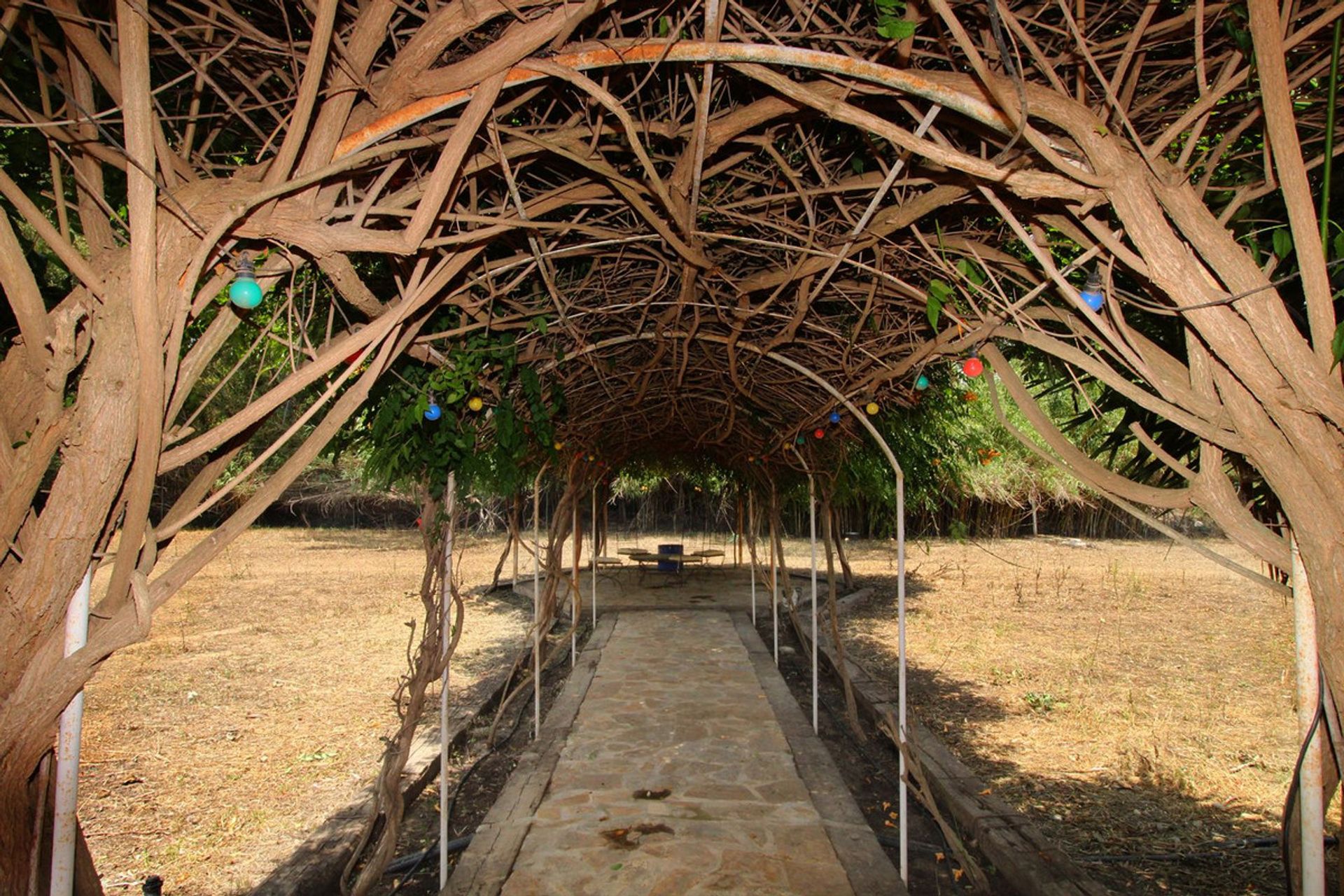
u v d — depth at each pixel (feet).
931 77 5.05
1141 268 5.29
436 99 4.96
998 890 10.61
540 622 18.81
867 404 11.26
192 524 63.57
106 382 4.43
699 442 20.66
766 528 35.22
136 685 21.74
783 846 11.11
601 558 43.75
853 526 62.90
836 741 17.01
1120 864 11.03
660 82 6.16
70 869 5.02
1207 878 10.59
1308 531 5.08
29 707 4.67
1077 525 65.82
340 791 14.17
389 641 27.78
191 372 5.22
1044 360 9.02
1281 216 6.62
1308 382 4.82
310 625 30.89
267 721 18.47
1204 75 5.06
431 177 5.12
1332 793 5.94
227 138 6.77
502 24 5.26
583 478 22.66
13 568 4.74
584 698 19.11
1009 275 7.45
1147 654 24.94
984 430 37.70
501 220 6.10
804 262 7.70
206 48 5.20
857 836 11.43
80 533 4.56
